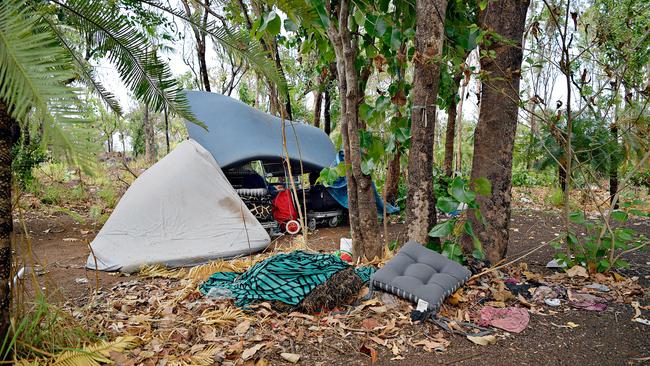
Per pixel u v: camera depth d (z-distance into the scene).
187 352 2.35
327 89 8.59
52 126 1.06
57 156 1.07
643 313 2.93
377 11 3.84
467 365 2.29
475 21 5.09
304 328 2.65
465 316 2.86
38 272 4.09
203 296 3.21
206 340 2.48
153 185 4.83
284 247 5.25
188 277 3.82
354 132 3.83
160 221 4.61
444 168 7.54
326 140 7.23
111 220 4.64
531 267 4.02
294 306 2.89
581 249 3.85
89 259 4.30
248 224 4.95
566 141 3.82
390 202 6.71
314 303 2.87
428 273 3.08
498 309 2.95
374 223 3.94
